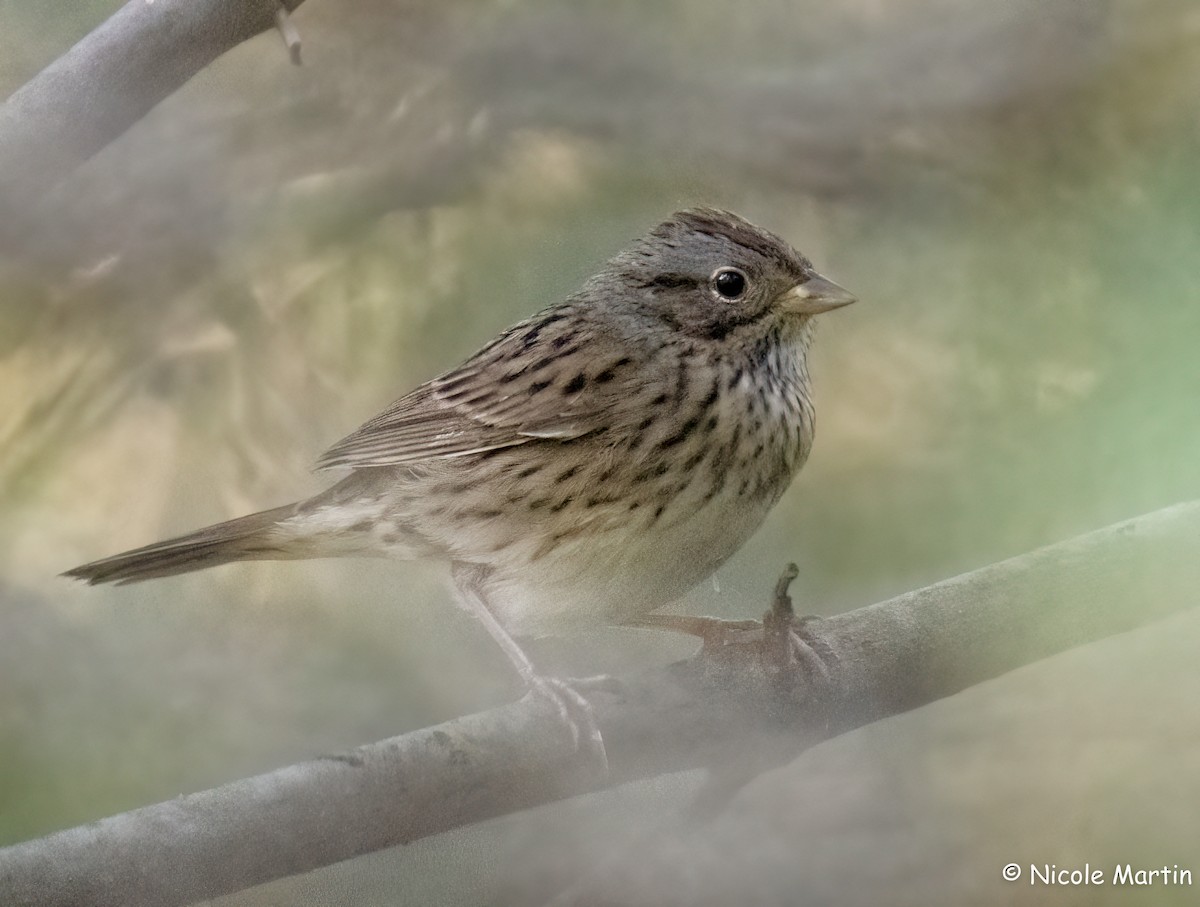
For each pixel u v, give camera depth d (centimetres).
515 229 362
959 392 361
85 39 351
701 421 355
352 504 357
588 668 363
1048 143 361
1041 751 359
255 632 362
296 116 362
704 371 356
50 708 360
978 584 354
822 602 360
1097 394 358
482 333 362
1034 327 360
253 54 362
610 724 352
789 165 362
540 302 362
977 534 359
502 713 352
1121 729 359
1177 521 355
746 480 356
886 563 360
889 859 358
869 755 359
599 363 356
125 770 359
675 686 353
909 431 361
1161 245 359
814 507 361
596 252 362
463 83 362
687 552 356
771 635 353
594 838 358
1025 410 360
